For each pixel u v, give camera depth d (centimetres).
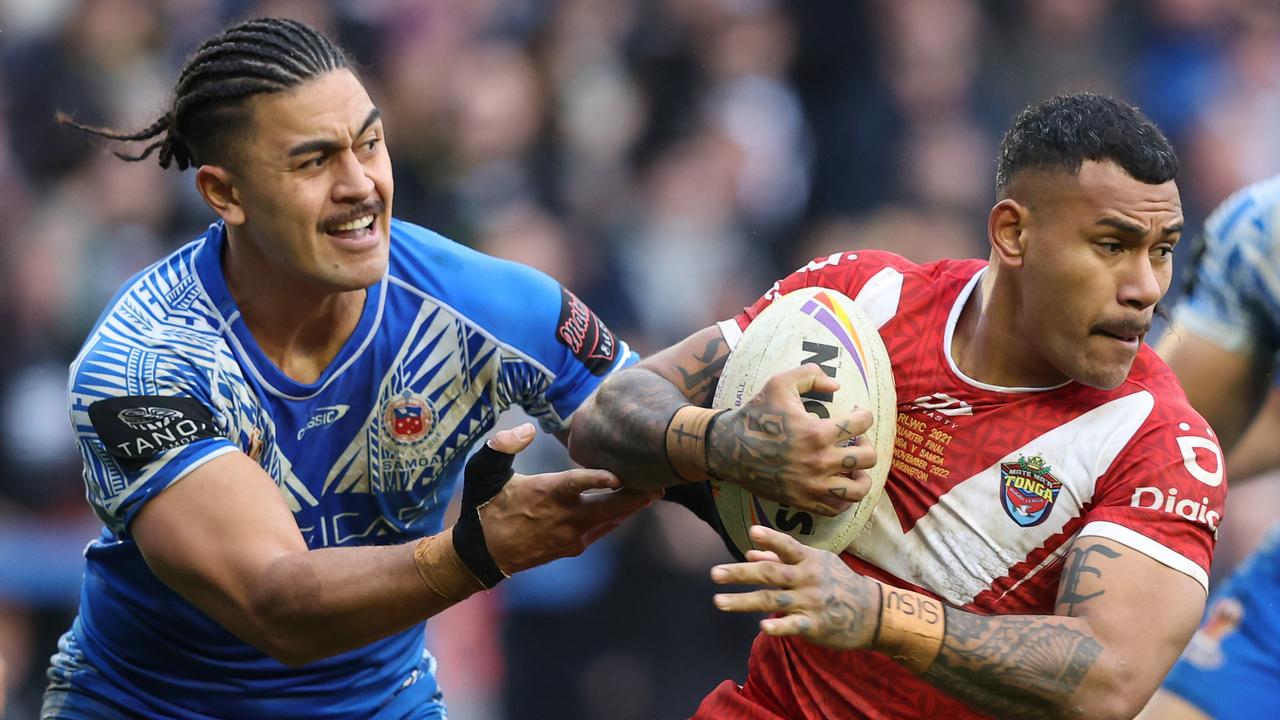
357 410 1245
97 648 1309
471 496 1088
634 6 3089
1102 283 1011
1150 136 1009
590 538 1121
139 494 1152
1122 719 998
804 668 1163
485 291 1268
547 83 2964
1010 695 998
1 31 2933
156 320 1209
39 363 2658
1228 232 1555
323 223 1158
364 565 1101
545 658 2422
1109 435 1060
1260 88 3241
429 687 1389
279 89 1135
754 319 1134
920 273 1155
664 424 1062
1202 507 1036
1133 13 3212
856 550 1130
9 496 2556
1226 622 1652
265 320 1212
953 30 3102
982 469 1091
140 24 2970
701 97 3034
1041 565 1083
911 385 1116
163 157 1257
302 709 1297
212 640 1259
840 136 3047
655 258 2847
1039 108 1049
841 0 3111
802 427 1002
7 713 2320
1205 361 1571
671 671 2428
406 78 2877
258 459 1227
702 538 2444
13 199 2794
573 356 1303
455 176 2819
